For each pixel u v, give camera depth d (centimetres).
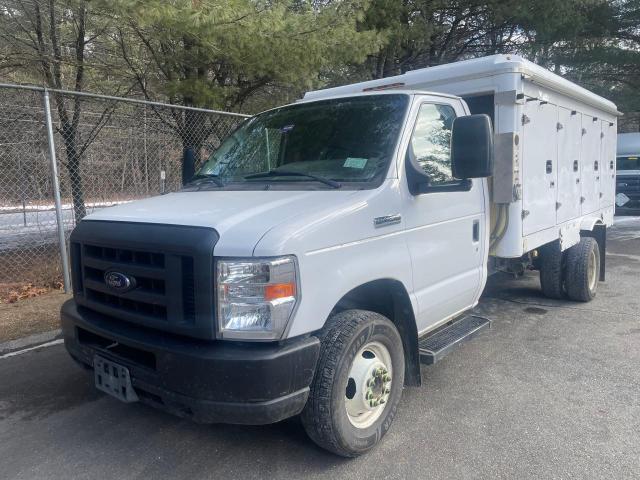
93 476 345
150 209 365
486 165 364
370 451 372
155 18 771
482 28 1546
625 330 632
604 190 866
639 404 439
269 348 301
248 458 364
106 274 346
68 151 941
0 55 1066
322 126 439
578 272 730
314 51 947
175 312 311
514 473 345
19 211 936
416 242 402
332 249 328
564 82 651
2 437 394
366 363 363
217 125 1033
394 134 401
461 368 520
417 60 1605
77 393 466
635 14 1770
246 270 295
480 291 503
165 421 416
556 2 1352
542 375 501
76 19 1061
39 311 680
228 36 862
